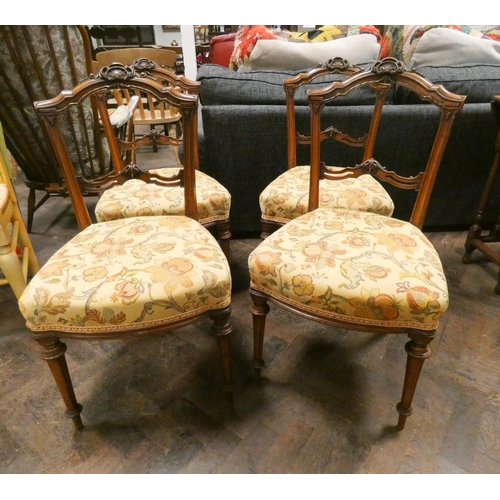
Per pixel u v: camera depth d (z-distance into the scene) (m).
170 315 0.77
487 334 1.24
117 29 5.12
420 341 0.77
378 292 0.73
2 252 1.11
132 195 1.23
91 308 0.71
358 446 0.91
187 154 0.91
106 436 0.94
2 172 1.30
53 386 1.07
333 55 1.58
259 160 1.57
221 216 1.26
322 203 1.17
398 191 1.68
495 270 1.57
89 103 1.54
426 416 0.98
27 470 0.86
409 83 0.85
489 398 1.02
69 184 0.91
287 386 1.08
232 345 1.22
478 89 1.44
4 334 1.26
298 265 0.80
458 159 1.59
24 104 1.43
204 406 1.02
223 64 3.19
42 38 1.32
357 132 1.49
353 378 1.10
